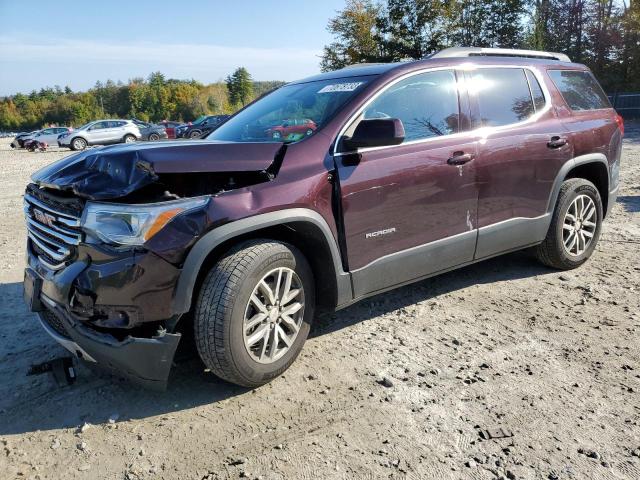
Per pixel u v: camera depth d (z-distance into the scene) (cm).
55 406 294
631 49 3241
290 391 301
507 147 408
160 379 272
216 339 274
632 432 256
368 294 348
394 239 349
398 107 359
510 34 3403
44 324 309
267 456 247
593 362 323
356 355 340
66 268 276
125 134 3016
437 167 364
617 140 510
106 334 268
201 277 289
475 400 287
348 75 387
